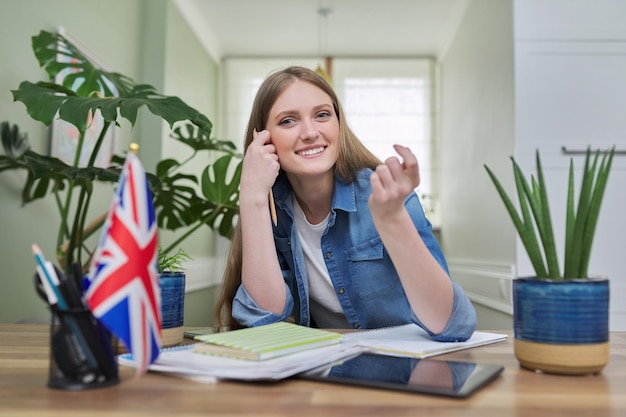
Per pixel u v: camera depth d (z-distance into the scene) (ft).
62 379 1.81
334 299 4.00
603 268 8.03
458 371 2.01
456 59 13.29
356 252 3.66
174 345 2.66
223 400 1.69
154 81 10.87
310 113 3.39
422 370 2.03
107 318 1.65
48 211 7.23
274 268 3.31
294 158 3.40
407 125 15.74
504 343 2.80
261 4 12.55
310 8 12.77
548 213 2.10
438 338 2.64
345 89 15.92
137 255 1.73
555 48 8.47
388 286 3.64
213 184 6.09
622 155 8.25
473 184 11.30
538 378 1.99
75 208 7.98
